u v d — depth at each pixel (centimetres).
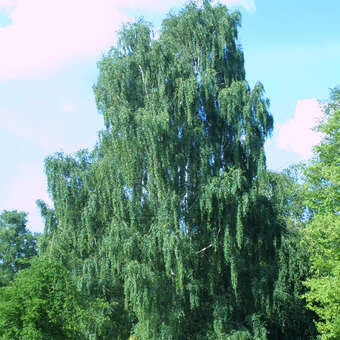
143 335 2212
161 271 2428
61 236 2645
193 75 2578
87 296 2070
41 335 1598
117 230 2331
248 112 2541
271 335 2744
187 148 2523
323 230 1902
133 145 2438
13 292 1691
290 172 3005
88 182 2700
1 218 5019
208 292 2533
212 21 2914
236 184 2330
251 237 2630
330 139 2219
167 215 2353
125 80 2648
